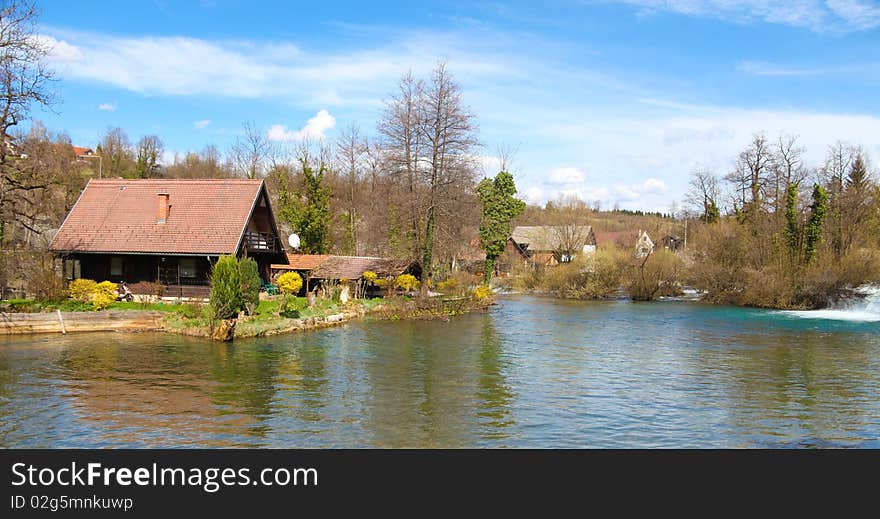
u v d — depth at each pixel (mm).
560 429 14820
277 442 13570
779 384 19906
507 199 59500
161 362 21672
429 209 43406
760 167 67625
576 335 31422
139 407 15867
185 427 14383
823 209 47125
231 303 27531
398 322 36281
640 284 55531
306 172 54562
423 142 43344
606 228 116688
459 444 13703
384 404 16672
